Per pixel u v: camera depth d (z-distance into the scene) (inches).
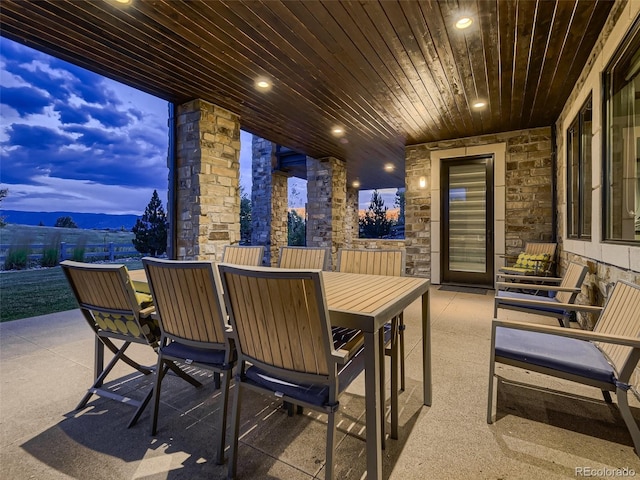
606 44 90.7
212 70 119.3
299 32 96.3
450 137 207.3
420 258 225.1
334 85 131.9
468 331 118.6
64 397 72.6
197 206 145.9
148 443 56.8
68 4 83.4
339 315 46.1
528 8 85.7
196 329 56.4
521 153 192.4
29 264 254.1
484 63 114.4
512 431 59.6
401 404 69.5
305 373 44.3
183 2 83.0
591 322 107.0
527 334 70.7
